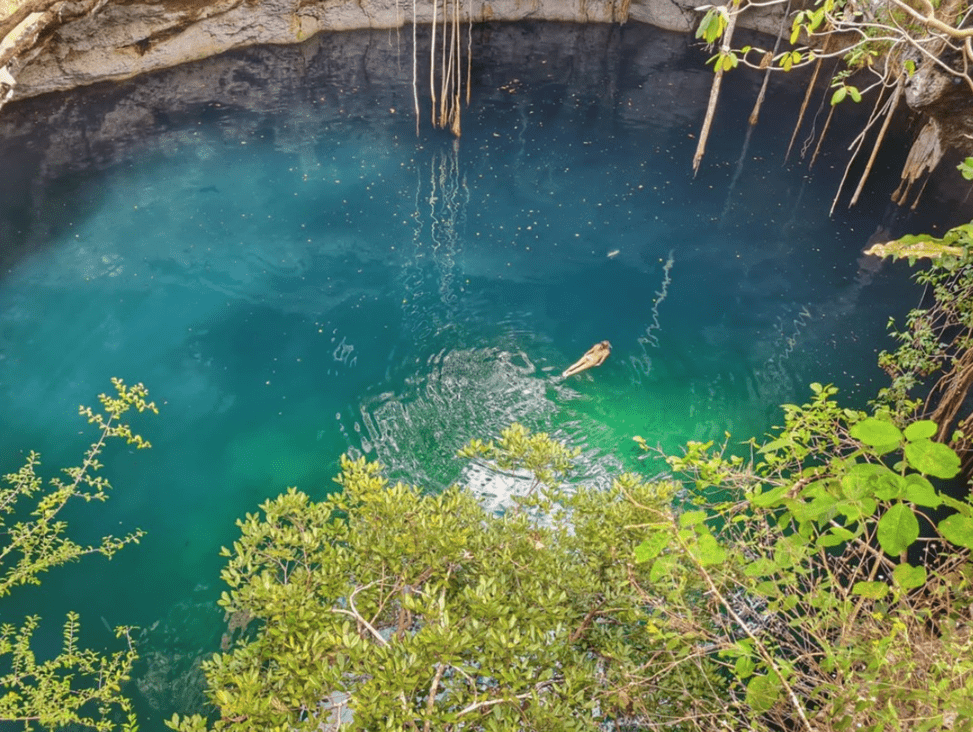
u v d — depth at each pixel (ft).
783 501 11.16
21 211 56.75
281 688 17.63
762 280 55.93
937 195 65.10
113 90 72.90
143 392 28.73
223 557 35.09
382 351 47.96
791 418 22.04
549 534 22.80
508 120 75.46
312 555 21.39
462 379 46.09
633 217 62.39
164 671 30.19
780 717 14.60
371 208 61.16
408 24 91.71
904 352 36.32
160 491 38.29
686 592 19.04
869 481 9.49
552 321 51.16
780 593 12.60
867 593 11.12
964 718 10.14
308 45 85.46
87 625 31.71
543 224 60.95
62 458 39.60
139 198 59.62
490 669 16.38
